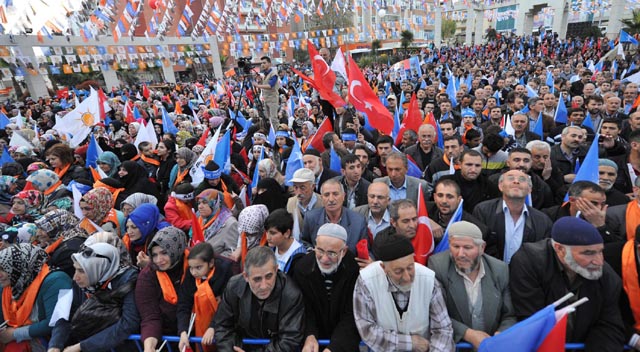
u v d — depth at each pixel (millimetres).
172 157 6750
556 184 4344
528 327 2115
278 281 2658
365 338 2398
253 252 2490
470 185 4047
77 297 2957
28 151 7320
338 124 7254
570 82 11641
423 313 2365
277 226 3066
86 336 2779
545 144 4305
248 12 17125
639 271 2355
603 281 2318
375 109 6102
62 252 3299
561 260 2334
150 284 2859
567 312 2035
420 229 2980
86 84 23531
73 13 10531
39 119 13664
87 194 4043
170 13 14383
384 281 2395
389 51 45906
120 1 12914
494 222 3312
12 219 4613
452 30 55562
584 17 40719
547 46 27672
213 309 2756
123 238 3908
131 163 5516
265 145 6836
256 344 2643
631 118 5309
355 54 43781
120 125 10320
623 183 4480
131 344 2881
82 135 8797
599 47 22734
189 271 2877
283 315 2586
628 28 28797
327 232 2566
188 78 36969
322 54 8391
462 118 7848
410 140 6125
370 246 3455
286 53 33438
